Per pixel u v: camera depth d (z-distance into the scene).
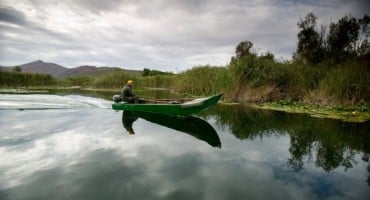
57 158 4.77
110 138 6.36
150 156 5.04
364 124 8.53
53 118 8.93
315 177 4.21
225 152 5.45
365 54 13.77
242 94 14.47
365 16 15.21
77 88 32.09
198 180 3.96
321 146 6.04
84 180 3.87
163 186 3.72
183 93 21.48
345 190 3.76
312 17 18.05
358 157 5.25
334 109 11.09
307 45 17.94
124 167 4.42
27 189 3.56
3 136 6.24
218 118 9.78
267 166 4.66
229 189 3.69
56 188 3.60
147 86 31.70
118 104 11.24
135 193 3.49
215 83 16.95
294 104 12.65
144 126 8.00
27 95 17.12
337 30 16.67
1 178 3.88
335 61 15.66
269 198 3.46
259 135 7.10
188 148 5.68
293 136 6.99
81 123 8.12
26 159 4.68
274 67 14.83
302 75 13.92
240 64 15.53
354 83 11.50
